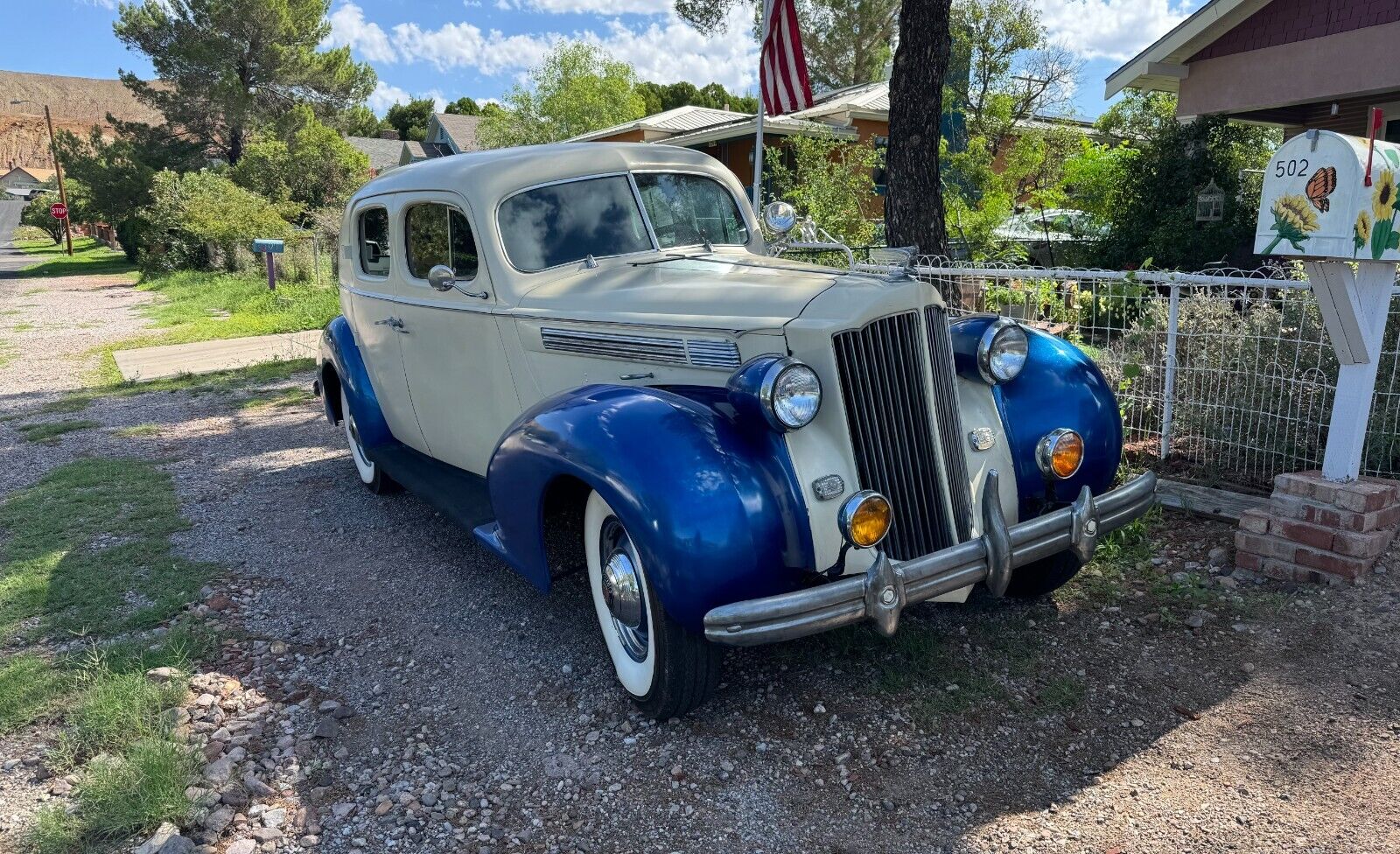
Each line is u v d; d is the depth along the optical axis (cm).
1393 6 968
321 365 602
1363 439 372
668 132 2581
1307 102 1093
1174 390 518
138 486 614
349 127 3656
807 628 256
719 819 261
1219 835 242
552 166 418
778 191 1661
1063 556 352
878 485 292
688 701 298
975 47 2166
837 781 274
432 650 372
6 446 751
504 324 401
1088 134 2192
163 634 391
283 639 386
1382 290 350
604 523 312
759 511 273
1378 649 320
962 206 1382
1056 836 246
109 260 3694
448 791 281
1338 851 233
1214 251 1205
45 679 347
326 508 558
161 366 1138
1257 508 399
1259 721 288
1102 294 623
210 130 3338
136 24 3136
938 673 324
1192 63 1197
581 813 268
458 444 466
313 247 2227
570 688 337
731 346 311
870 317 288
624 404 296
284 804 275
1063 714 299
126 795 269
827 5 3306
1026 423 340
